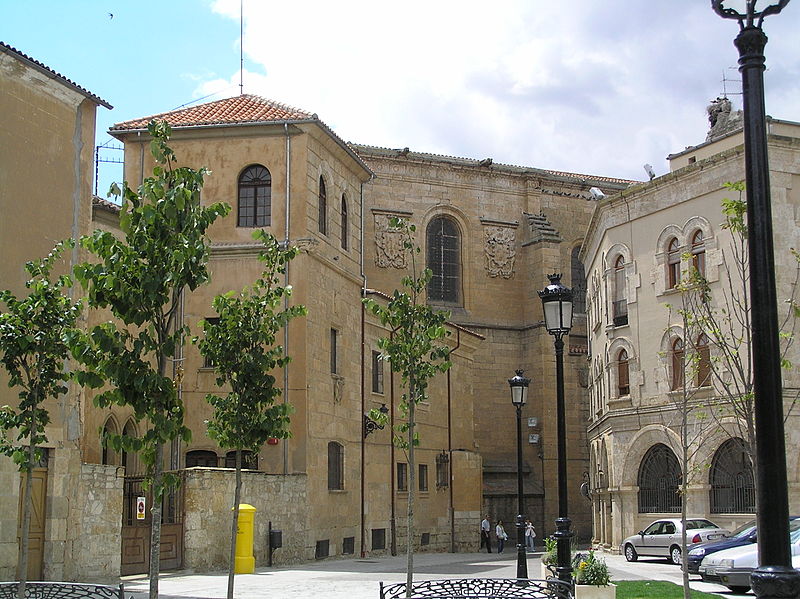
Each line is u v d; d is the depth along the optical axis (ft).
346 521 128.16
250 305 60.59
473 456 168.66
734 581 83.82
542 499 196.03
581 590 64.75
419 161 199.00
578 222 213.05
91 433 107.24
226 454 117.39
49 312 57.88
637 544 122.01
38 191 81.51
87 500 82.74
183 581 86.38
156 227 43.62
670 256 130.41
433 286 198.90
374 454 138.82
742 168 119.34
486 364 199.93
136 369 42.63
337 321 129.59
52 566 78.07
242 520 99.71
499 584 54.95
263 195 122.93
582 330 207.62
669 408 127.34
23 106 80.33
